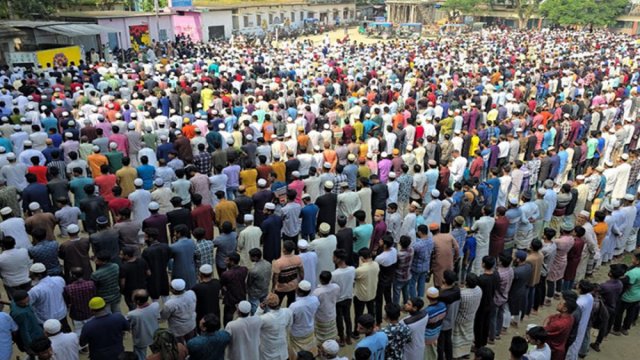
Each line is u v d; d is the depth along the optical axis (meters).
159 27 42.72
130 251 7.85
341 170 12.11
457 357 8.11
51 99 17.77
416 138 17.12
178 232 8.38
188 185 11.04
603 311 8.57
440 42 43.56
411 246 8.98
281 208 10.27
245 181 11.84
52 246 8.16
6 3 34.41
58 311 7.31
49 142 12.57
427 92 22.14
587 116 19.80
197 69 25.39
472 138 15.98
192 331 7.23
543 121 19.12
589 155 16.56
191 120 16.28
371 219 11.64
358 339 8.72
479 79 24.92
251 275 8.06
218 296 7.59
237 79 23.09
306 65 28.28
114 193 9.98
